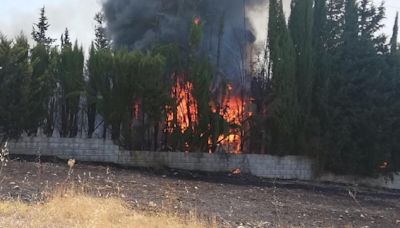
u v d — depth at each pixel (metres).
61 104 20.56
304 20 23.98
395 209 15.47
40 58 20.00
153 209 9.89
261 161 22.39
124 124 20.42
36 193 9.73
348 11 24.94
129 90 20.31
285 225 10.28
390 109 23.53
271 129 22.80
